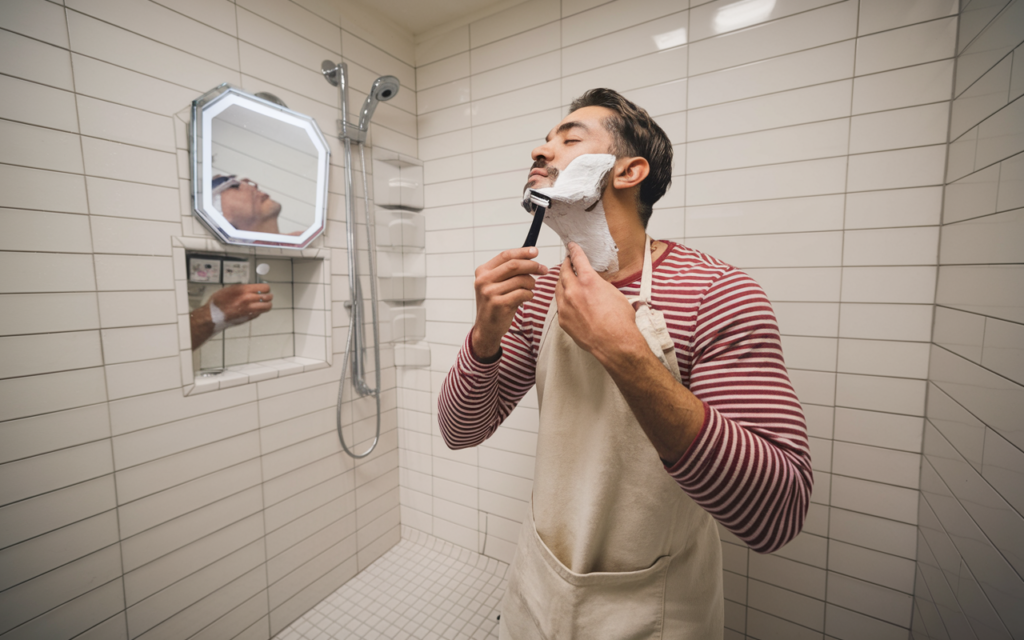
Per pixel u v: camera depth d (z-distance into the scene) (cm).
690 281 56
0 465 83
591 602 61
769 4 108
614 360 45
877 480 104
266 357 141
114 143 96
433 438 173
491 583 158
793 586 115
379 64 156
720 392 49
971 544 73
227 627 121
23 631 87
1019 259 60
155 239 103
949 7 91
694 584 66
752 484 42
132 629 103
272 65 125
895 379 101
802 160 107
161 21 102
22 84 83
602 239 60
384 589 155
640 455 58
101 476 96
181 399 109
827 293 106
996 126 70
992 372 67
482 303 59
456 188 162
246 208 117
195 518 113
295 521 139
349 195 142
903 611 104
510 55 147
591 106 64
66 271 90
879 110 99
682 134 120
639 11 124
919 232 97
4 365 83
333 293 146
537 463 70
